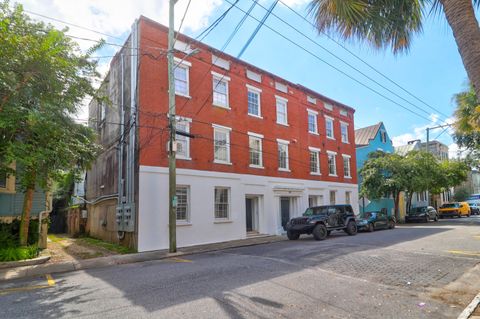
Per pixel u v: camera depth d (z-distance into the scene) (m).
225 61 18.78
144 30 15.32
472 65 5.26
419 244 13.60
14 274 9.15
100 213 19.83
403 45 6.85
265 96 21.08
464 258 10.31
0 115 9.24
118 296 6.59
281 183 21.22
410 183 28.92
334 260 10.16
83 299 6.45
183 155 16.20
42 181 11.01
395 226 25.94
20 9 9.80
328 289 6.90
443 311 5.59
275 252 12.38
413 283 7.39
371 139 35.16
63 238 21.80
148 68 15.27
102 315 5.45
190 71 16.97
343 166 27.70
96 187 20.94
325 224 17.05
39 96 10.28
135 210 14.45
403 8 6.53
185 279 7.95
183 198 15.93
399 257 10.52
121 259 11.82
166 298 6.34
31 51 9.49
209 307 5.76
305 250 12.52
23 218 11.80
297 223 17.20
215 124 17.70
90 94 11.61
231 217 17.77
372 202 34.06
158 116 15.28
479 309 5.56
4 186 13.51
